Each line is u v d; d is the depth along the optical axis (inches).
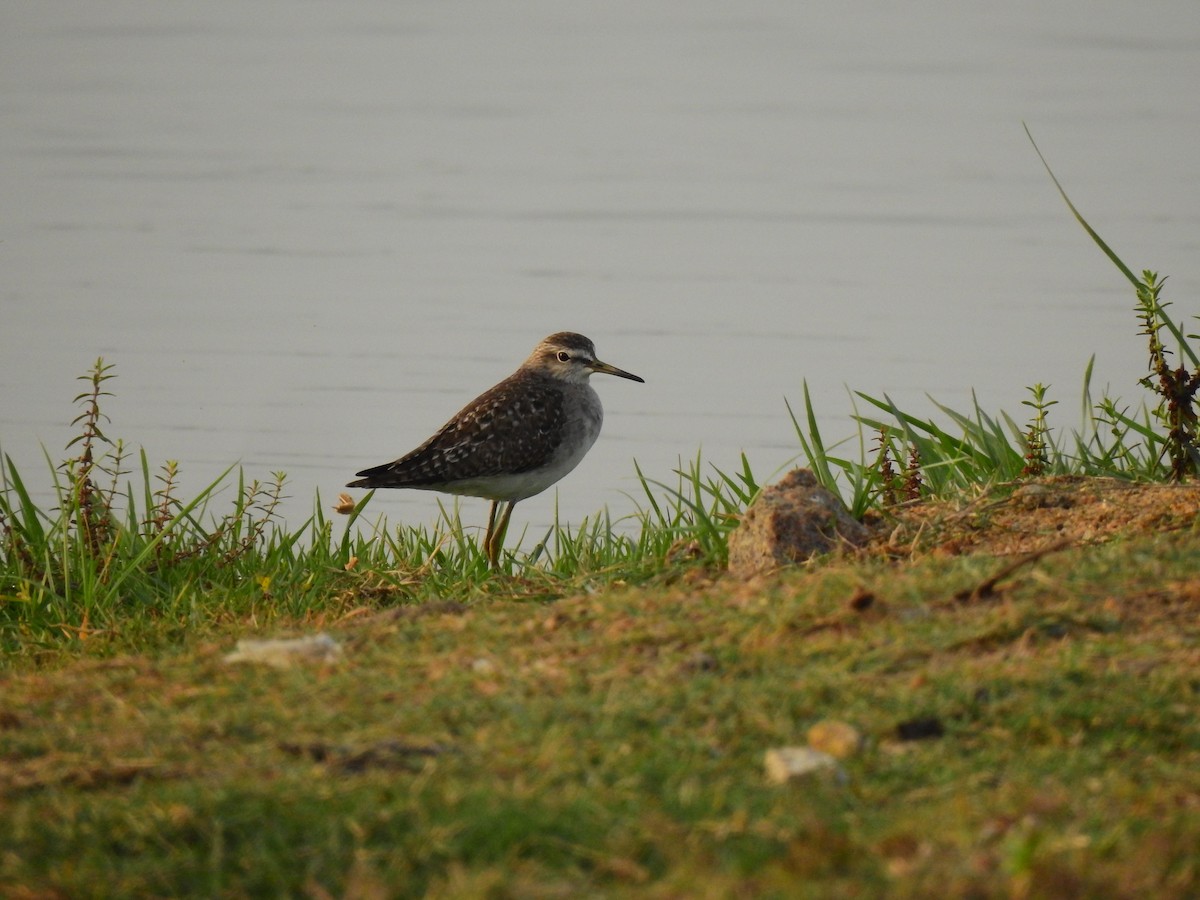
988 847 289.9
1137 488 560.7
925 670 374.9
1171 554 454.0
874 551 515.2
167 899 289.9
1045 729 344.2
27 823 311.4
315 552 643.5
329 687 393.1
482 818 303.9
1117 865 279.6
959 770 327.6
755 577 488.1
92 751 352.5
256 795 318.3
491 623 455.2
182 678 417.7
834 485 615.2
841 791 318.0
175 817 310.0
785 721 351.6
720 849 294.5
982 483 624.7
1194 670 368.2
